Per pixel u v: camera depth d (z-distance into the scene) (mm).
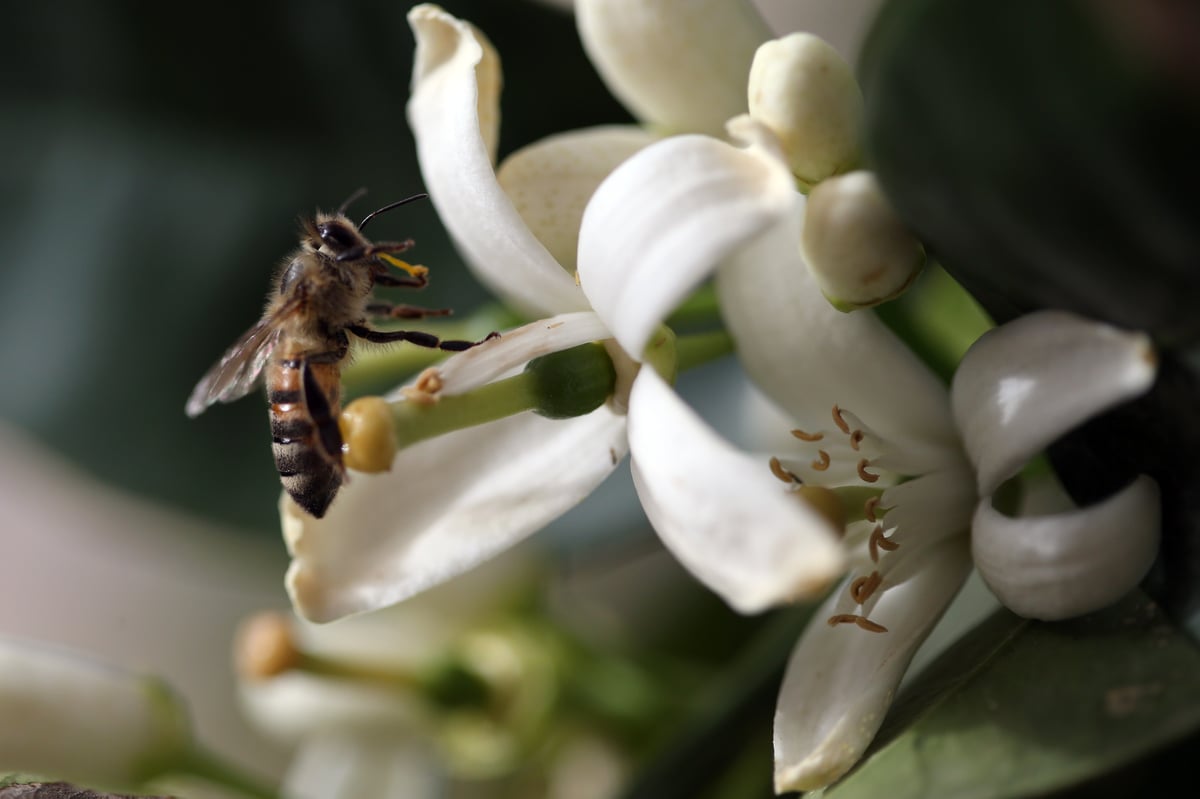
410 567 153
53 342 193
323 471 154
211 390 166
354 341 167
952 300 177
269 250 192
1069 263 142
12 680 169
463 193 151
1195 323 141
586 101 184
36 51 192
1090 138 138
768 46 150
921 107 138
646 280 143
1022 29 135
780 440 189
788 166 143
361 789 197
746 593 138
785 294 155
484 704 194
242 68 190
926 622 151
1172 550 143
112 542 235
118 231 193
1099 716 139
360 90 189
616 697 196
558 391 150
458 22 154
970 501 152
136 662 232
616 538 191
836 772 146
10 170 194
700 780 175
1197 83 135
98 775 172
